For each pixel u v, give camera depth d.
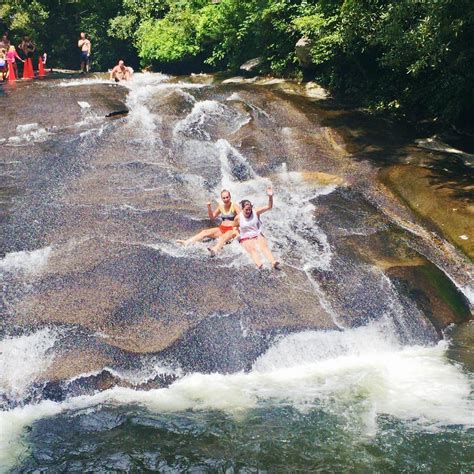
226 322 7.99
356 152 13.26
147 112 14.27
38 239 9.20
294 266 9.29
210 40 22.50
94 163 11.69
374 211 11.11
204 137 13.25
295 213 10.79
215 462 6.01
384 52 15.37
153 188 10.98
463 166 12.65
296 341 7.98
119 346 7.42
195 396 7.08
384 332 8.39
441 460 6.08
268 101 15.44
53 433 6.38
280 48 18.73
